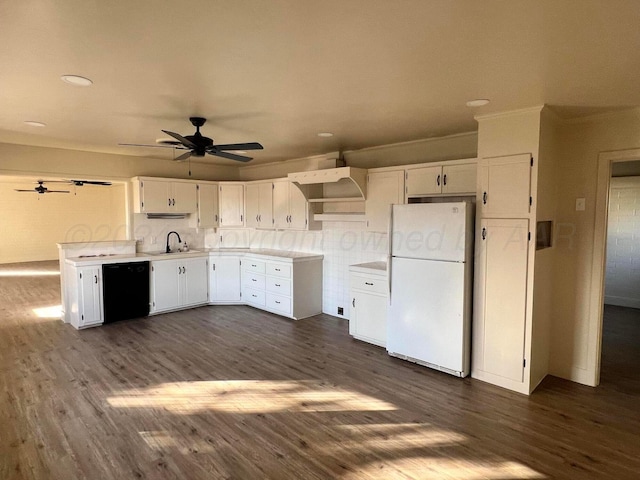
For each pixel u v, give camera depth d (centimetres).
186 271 606
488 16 175
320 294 588
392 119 365
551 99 300
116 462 238
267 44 206
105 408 303
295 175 534
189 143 345
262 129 409
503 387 345
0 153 489
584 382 355
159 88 279
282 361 403
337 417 293
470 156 422
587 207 350
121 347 441
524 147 326
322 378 362
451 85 270
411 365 394
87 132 429
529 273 327
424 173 423
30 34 195
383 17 177
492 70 242
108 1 163
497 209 342
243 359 408
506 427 280
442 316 369
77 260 511
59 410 299
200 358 410
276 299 578
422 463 239
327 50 214
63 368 381
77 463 236
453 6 167
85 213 1191
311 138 454
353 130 413
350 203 541
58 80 262
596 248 347
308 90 282
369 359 409
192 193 636
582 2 162
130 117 361
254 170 708
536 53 216
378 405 312
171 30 191
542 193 331
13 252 1094
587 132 347
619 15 173
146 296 566
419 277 384
